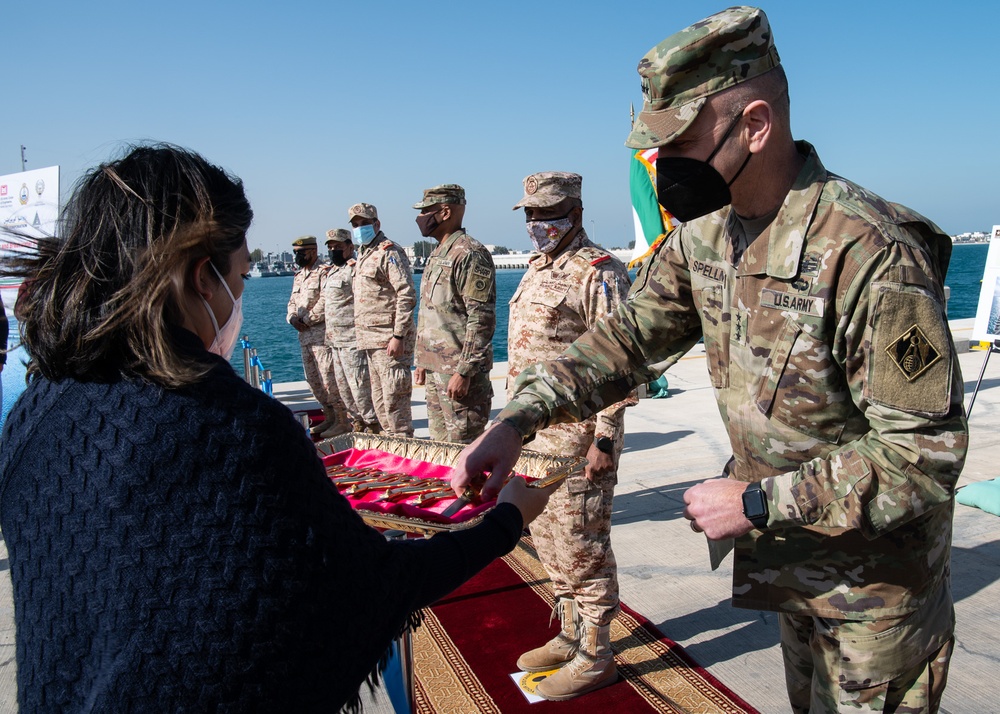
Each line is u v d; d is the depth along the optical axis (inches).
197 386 41.9
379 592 44.8
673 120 61.4
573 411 74.2
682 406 333.7
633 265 242.4
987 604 138.8
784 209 62.4
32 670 40.3
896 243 56.6
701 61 60.1
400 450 100.0
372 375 265.7
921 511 55.6
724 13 60.9
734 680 118.1
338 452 104.3
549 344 121.8
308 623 40.8
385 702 116.1
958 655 122.1
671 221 234.5
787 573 67.7
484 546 54.4
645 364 77.3
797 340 61.9
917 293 55.4
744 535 70.2
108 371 42.1
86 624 39.0
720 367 70.1
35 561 40.8
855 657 64.9
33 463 41.8
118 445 40.1
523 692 117.1
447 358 184.5
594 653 114.7
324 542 42.4
